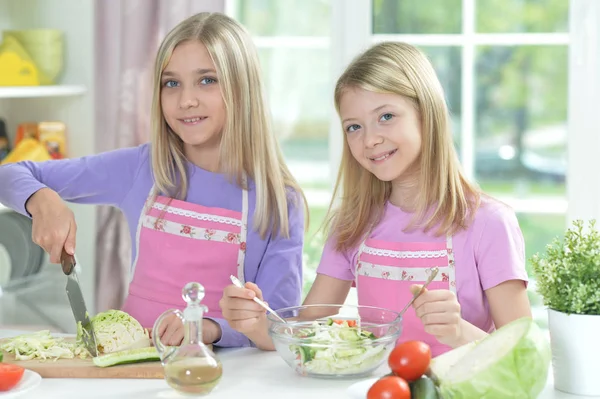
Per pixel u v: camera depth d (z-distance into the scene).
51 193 2.13
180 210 2.21
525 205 3.42
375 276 2.03
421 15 3.41
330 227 2.15
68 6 3.62
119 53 3.44
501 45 3.38
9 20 3.67
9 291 3.32
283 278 2.16
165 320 1.91
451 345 1.71
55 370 1.71
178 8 3.35
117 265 3.44
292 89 3.68
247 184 2.21
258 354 1.91
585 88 3.28
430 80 2.01
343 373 1.67
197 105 2.13
